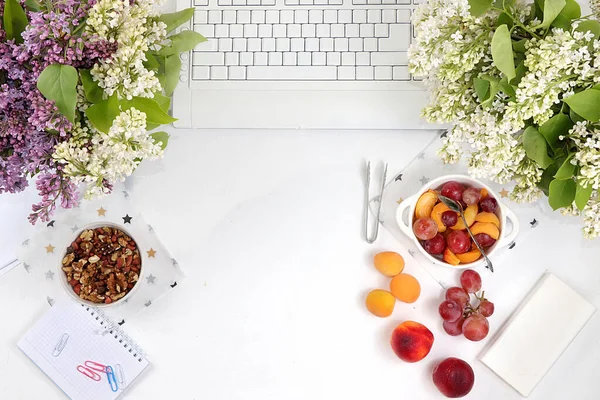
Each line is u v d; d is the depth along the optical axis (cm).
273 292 94
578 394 91
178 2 91
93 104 65
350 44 90
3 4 63
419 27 67
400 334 88
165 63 83
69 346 92
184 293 94
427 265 93
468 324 87
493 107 68
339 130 94
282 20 90
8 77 64
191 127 91
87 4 62
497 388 92
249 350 93
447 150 72
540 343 90
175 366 93
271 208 94
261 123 91
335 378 93
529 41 64
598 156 59
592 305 90
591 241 92
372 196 94
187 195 95
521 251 93
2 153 66
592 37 63
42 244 93
